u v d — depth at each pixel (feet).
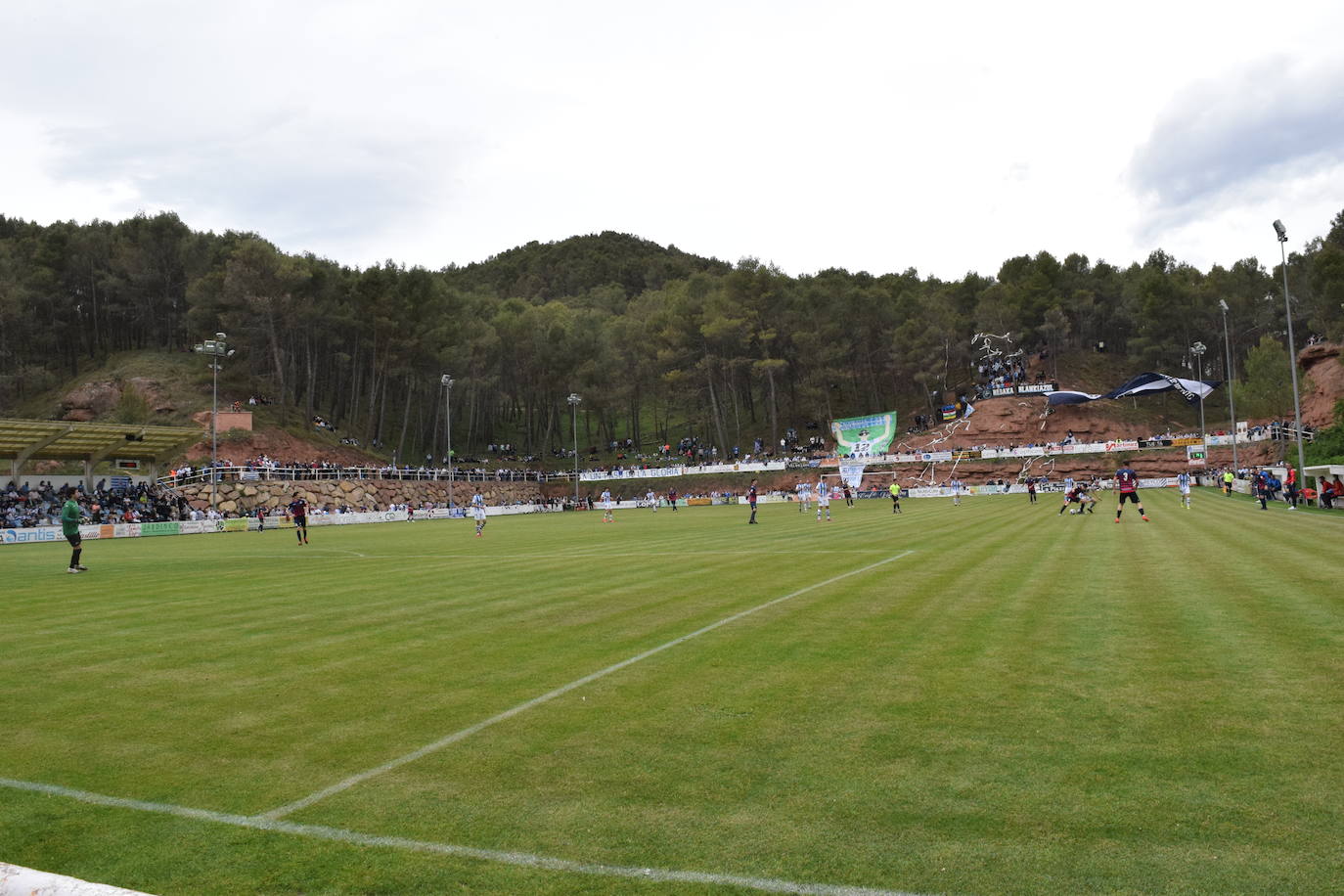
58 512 172.55
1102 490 229.86
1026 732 20.45
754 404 420.36
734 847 14.78
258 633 37.55
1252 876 13.28
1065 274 409.69
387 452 325.01
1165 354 347.36
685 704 23.75
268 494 219.41
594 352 362.74
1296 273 358.23
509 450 367.04
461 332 332.60
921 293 417.90
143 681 28.63
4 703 26.00
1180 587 43.16
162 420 270.26
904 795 16.80
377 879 13.98
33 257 321.93
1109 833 14.90
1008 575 50.08
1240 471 196.34
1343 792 16.34
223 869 14.52
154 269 335.47
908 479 277.64
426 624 38.70
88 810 17.31
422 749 20.53
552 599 46.01
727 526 125.18
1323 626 32.17
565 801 17.03
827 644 31.42
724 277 351.46
